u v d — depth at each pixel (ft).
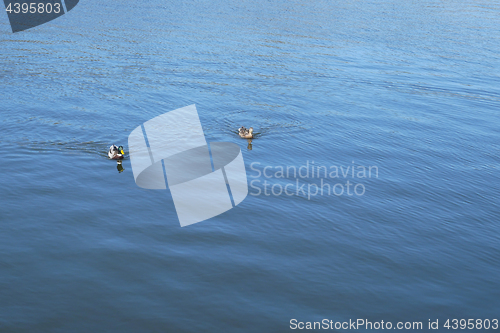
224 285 61.98
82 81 147.02
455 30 235.61
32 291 59.16
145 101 132.05
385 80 160.45
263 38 209.26
